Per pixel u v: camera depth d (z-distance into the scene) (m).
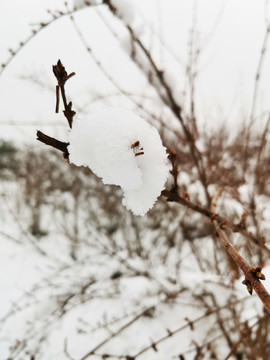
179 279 2.65
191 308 2.28
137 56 1.47
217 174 2.08
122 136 0.60
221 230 1.10
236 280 2.13
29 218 4.96
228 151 2.31
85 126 0.62
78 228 4.57
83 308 2.63
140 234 3.80
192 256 3.18
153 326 2.29
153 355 2.04
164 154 0.65
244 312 1.94
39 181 4.92
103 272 3.18
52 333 2.37
